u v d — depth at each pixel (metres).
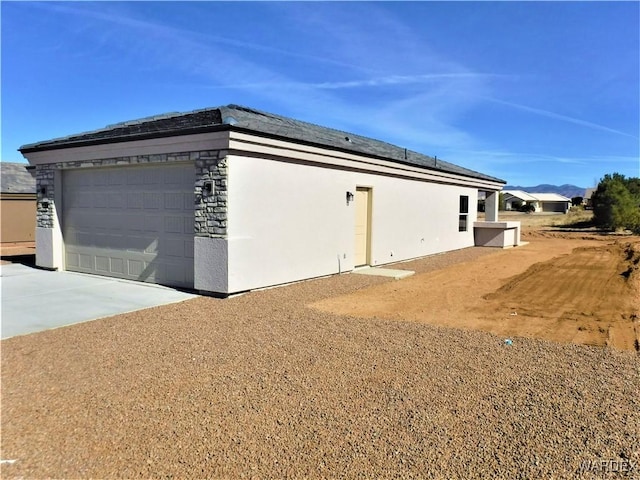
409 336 6.33
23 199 23.12
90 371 4.97
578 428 3.76
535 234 31.53
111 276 11.09
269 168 9.52
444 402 4.25
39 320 7.07
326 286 10.17
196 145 8.83
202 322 6.97
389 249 14.41
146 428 3.75
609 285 10.99
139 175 10.37
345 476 3.12
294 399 4.30
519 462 3.28
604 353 5.67
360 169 12.57
